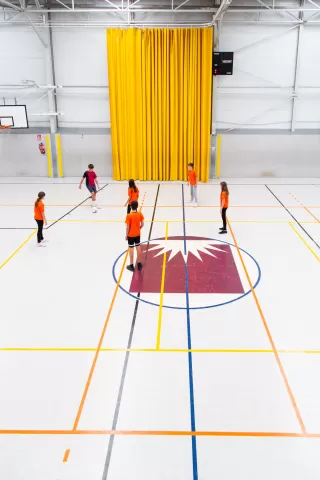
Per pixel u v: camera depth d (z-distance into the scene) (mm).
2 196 14766
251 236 10375
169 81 16656
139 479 3770
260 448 4105
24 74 17266
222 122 17594
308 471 3861
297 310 6770
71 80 17250
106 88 17281
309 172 17875
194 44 16094
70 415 4539
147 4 16188
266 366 5348
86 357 5562
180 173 17812
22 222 11633
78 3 16250
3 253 9297
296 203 13734
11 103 17641
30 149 17922
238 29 16422
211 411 4578
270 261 8773
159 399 4762
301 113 17297
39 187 16266
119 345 5832
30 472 3852
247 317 6551
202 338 5980
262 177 18062
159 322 6418
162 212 12656
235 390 4906
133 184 10555
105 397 4809
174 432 4297
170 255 9141
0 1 13195
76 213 12578
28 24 16531
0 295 7324
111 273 8227
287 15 16188
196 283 7773
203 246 9672
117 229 11000
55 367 5355
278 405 4672
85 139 17766
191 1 16062
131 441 4188
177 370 5270
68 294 7359
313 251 9359
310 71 16797
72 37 16734
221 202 10297
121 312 6734
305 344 5836
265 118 17453
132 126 17125
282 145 17531
